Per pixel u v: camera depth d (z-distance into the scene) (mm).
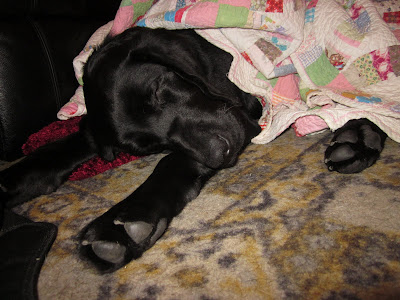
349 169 350
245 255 281
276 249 281
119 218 291
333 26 406
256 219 320
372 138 353
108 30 543
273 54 412
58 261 316
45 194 443
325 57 414
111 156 456
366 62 395
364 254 259
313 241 281
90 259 288
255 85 436
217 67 459
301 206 326
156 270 285
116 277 287
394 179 338
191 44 448
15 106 523
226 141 386
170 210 330
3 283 285
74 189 449
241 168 423
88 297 272
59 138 526
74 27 598
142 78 408
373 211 300
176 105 416
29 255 313
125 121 414
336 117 377
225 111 409
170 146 428
